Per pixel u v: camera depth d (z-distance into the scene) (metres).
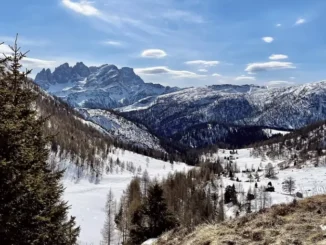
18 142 11.71
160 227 35.81
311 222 11.83
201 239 12.77
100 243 82.25
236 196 111.25
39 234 12.60
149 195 37.44
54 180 15.33
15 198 11.31
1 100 11.78
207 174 147.38
